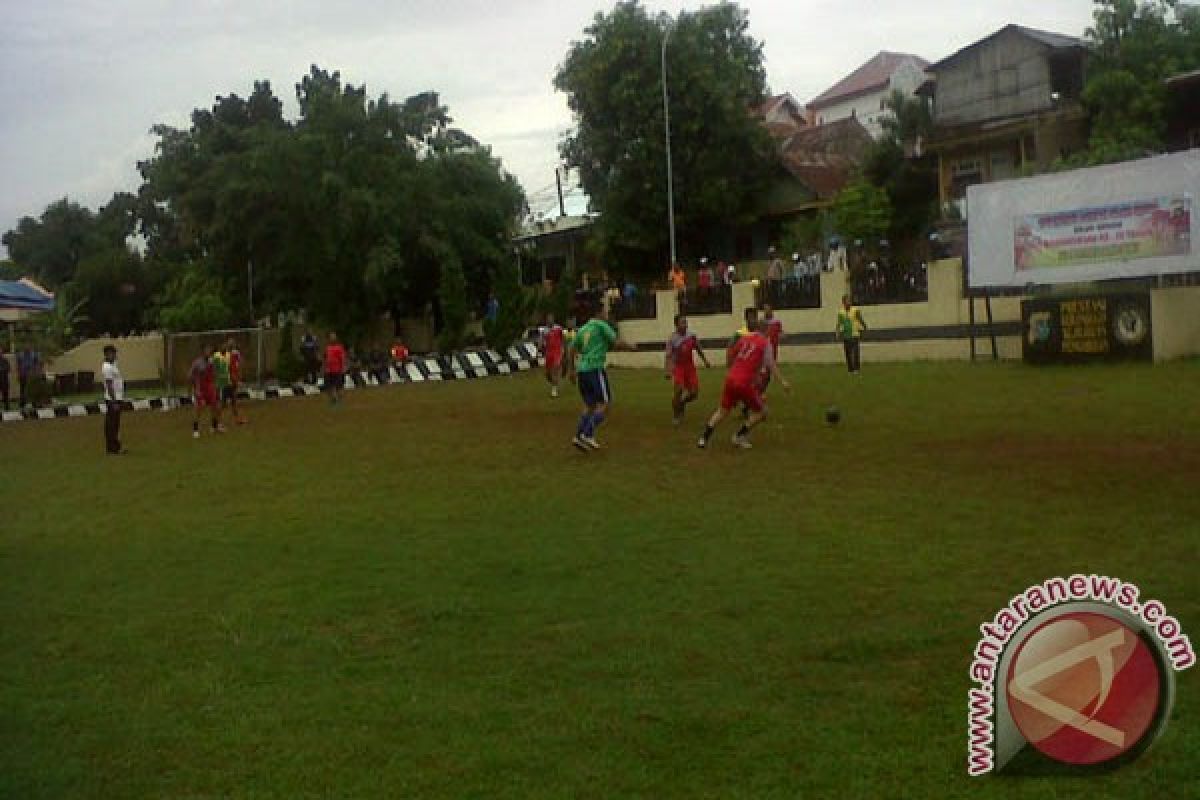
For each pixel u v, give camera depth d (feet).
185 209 138.92
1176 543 28.02
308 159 131.54
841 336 81.15
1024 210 76.95
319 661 22.63
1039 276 76.54
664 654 21.86
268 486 46.50
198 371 71.20
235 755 18.12
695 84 132.98
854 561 28.14
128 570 31.91
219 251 138.00
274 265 136.46
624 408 68.49
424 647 23.15
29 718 20.12
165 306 167.22
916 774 16.28
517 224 164.86
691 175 135.85
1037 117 112.68
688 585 26.68
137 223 208.85
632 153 134.62
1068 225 75.00
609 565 29.01
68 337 146.00
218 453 60.13
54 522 40.81
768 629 23.07
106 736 19.15
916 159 126.93
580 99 138.41
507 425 64.39
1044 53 119.03
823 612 24.04
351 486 44.96
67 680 22.24
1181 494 33.88
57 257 225.35
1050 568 26.43
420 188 137.59
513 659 22.07
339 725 19.13
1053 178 75.51
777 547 30.04
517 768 17.10
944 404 58.85
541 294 139.33
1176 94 106.93
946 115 128.57
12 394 127.34
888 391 66.44
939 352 87.20
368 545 33.19
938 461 42.27
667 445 51.26
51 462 61.11
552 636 23.36
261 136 135.13
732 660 21.34
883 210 113.80
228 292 145.79
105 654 23.84
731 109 133.18
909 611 23.79
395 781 16.88
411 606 26.13
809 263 108.68
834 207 119.96
